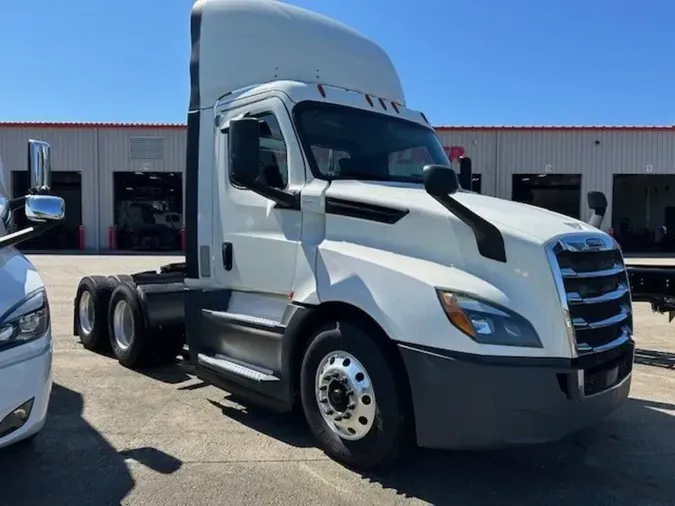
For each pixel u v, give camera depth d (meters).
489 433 3.49
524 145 28.55
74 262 21.73
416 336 3.63
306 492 3.75
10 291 3.60
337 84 5.75
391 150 5.06
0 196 4.86
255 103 4.95
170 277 7.00
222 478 3.93
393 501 3.66
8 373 3.42
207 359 5.09
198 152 5.35
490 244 3.67
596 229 4.19
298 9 5.83
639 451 4.48
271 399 4.59
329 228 4.34
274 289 4.63
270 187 4.52
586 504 3.67
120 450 4.38
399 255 3.96
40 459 4.20
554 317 3.54
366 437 3.95
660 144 28.55
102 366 6.81
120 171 29.30
